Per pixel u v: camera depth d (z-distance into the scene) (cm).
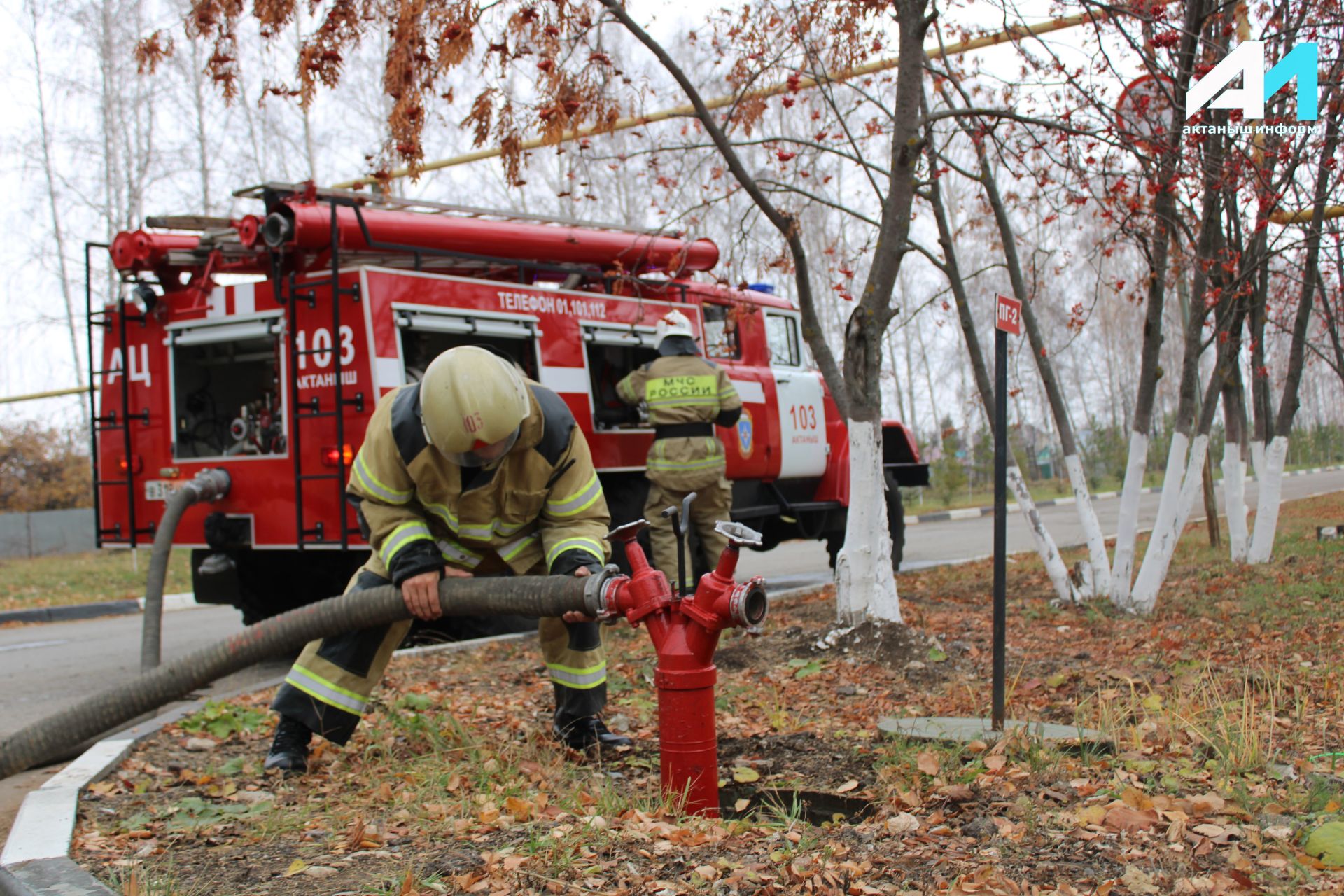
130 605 1295
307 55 640
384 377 736
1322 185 772
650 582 373
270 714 581
